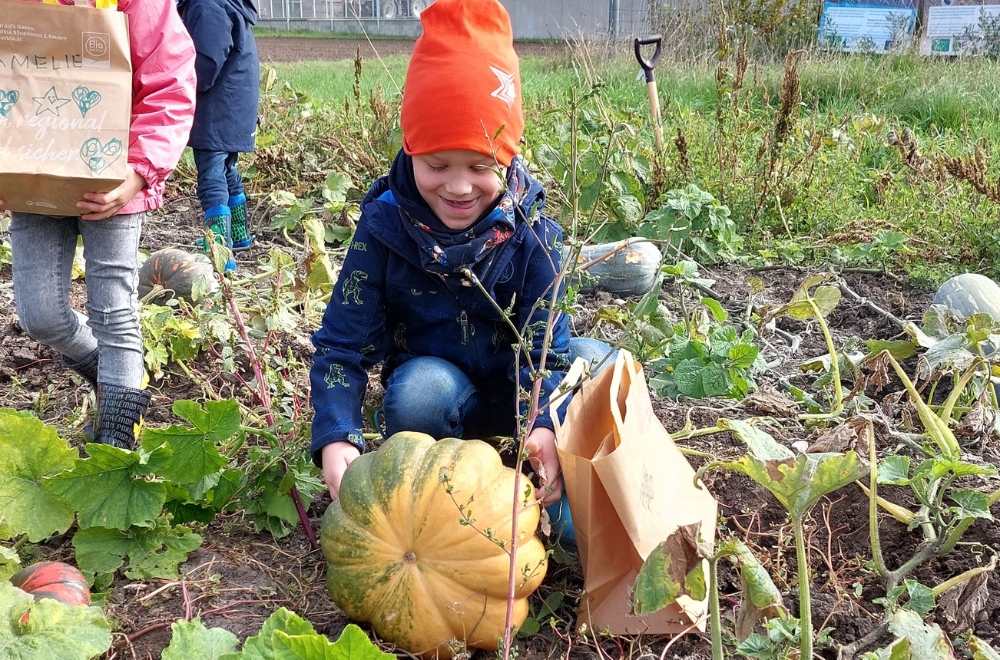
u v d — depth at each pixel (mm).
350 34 28047
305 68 14844
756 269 4992
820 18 13781
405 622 1938
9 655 1765
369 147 6363
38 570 2096
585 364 2170
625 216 4781
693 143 6324
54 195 2520
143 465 2305
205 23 4617
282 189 6109
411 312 2648
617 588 2111
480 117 2262
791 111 5621
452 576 1932
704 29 12672
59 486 2252
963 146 6812
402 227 2471
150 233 5457
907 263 4879
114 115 2502
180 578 2314
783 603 2227
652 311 3326
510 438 2867
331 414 2422
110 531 2340
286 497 2525
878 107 9180
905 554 2426
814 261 5086
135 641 2127
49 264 2789
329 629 2172
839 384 3064
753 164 5922
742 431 1850
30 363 3582
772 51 12758
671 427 3115
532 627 2156
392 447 2072
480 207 2451
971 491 2270
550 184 5426
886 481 2225
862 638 2094
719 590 2338
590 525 2045
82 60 2479
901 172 6113
